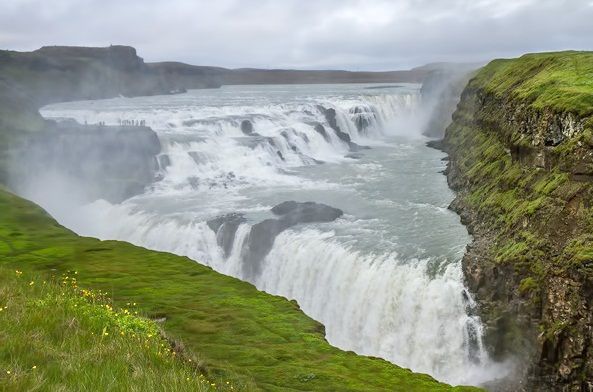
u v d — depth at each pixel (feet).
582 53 185.37
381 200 181.16
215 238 161.17
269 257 149.69
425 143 295.48
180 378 37.24
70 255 101.24
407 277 122.21
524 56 218.79
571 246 97.30
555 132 122.01
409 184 201.77
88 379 32.63
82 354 37.01
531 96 146.51
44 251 103.30
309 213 161.27
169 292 81.82
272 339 66.59
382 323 123.65
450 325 115.24
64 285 66.74
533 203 116.26
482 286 112.78
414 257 128.36
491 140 182.80
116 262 97.71
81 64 587.68
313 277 138.72
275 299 81.71
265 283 150.10
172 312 73.36
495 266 111.96
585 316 89.92
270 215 167.84
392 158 254.27
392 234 145.18
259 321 72.23
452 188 190.70
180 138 229.25
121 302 75.87
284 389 53.06
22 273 65.51
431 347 116.37
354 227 152.76
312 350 64.85
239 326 69.62
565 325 92.17
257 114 286.05
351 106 326.03
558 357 92.99
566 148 114.52
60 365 34.06
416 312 119.03
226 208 179.22
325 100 354.74
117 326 48.26
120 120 265.75
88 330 43.78
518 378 99.71
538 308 98.48
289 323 72.18
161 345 46.42
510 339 103.55
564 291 94.12
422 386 58.29
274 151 240.32
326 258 137.08
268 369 57.47
